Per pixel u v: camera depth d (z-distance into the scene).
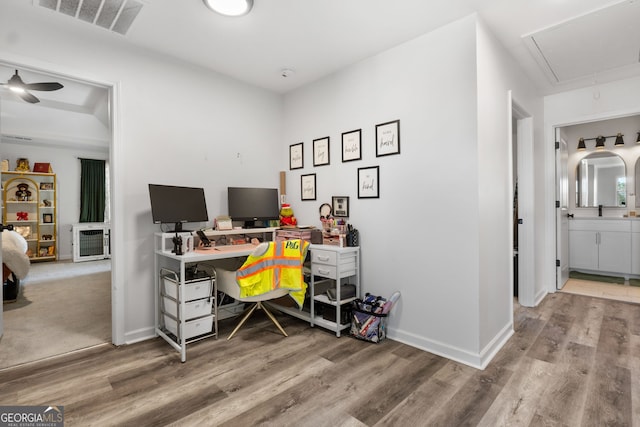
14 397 1.82
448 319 2.34
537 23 2.35
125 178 2.58
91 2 2.06
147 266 2.70
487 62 2.36
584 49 2.74
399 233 2.63
